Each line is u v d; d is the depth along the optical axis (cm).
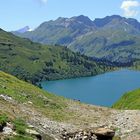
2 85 6066
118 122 5331
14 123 2670
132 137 4209
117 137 4272
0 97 4300
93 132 4038
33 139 2431
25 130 2581
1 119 2538
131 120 5369
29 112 4188
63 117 5153
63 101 7325
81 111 6397
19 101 5072
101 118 5859
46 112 5109
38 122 3628
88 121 5269
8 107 3634
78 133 3938
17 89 6419
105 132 4031
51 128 3659
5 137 2256
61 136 3497
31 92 6781
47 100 6406
